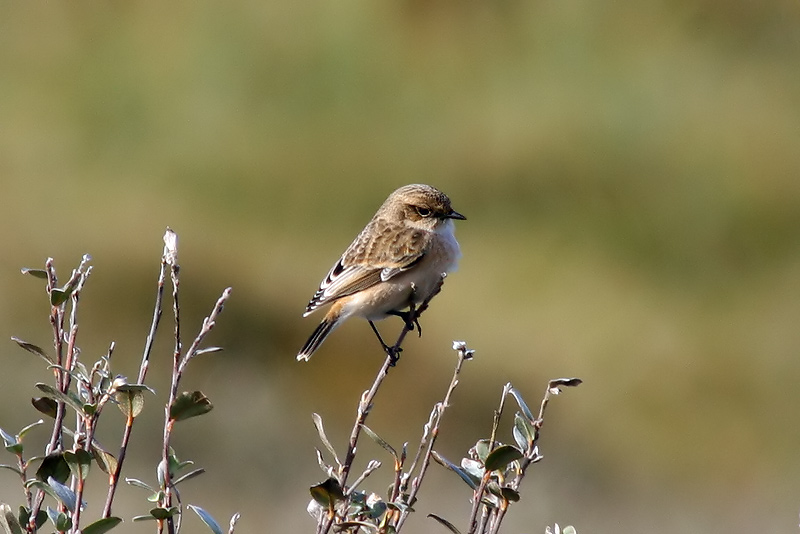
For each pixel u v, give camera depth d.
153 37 24.95
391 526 4.29
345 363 14.94
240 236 19.92
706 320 18.83
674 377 17.00
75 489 4.58
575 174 21.73
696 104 22.77
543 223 21.00
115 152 22.38
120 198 20.50
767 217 20.89
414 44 24.64
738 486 14.66
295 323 15.58
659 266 20.30
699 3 24.34
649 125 22.22
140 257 17.17
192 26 24.89
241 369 14.27
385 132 23.25
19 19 25.25
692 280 19.91
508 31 24.67
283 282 17.50
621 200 21.30
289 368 14.71
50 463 4.20
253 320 15.39
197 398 4.19
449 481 12.35
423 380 15.26
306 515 11.05
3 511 4.19
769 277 19.94
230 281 16.59
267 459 12.14
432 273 7.65
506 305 18.45
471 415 14.81
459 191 22.02
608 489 13.98
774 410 16.36
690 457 15.20
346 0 24.64
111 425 11.74
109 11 25.70
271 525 10.75
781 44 24.11
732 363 17.48
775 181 21.23
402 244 7.57
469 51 24.33
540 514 12.52
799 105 22.67
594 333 17.84
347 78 23.92
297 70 24.20
